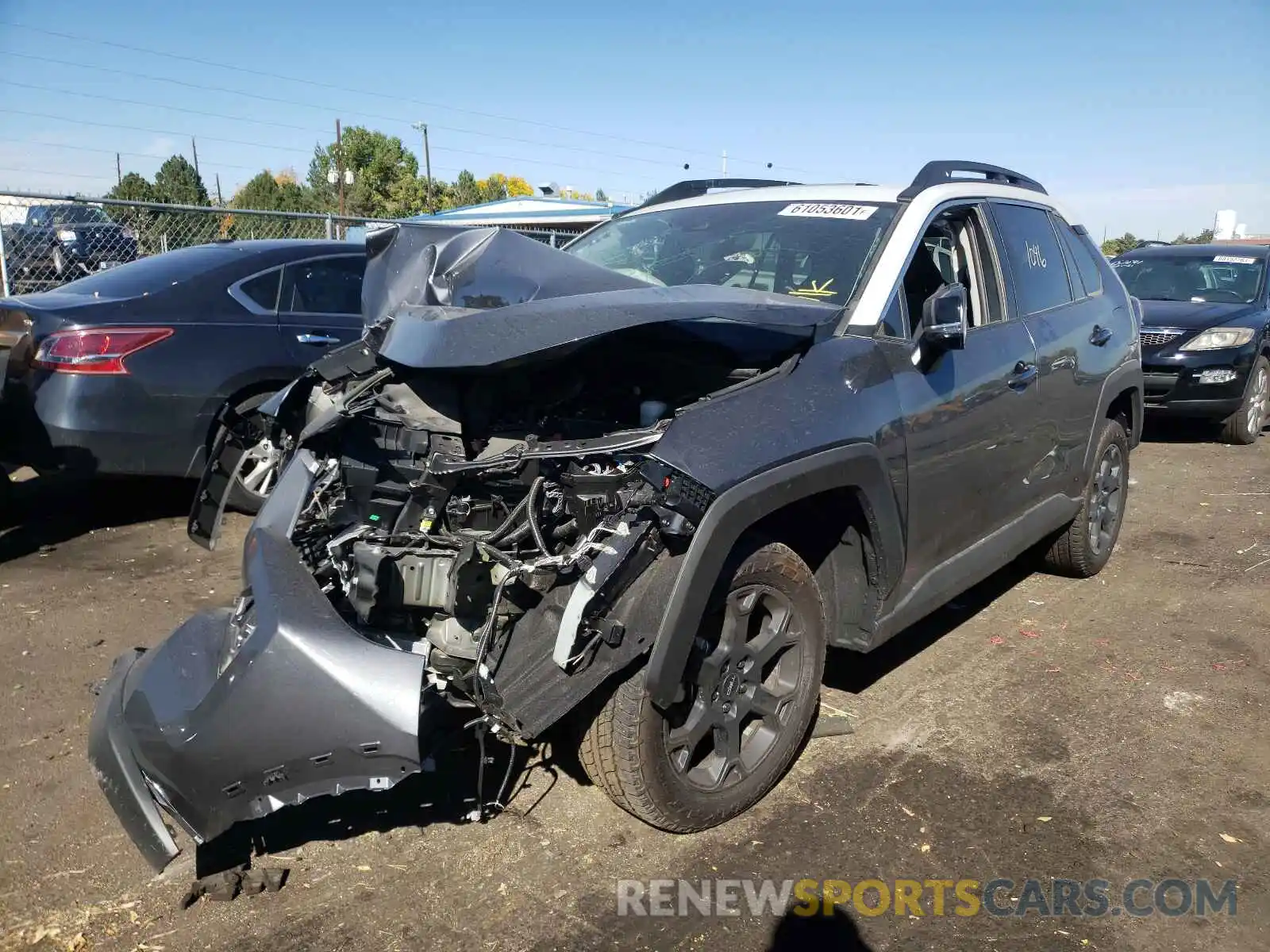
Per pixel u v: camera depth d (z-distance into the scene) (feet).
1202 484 26.32
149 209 34.04
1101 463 17.39
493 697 8.65
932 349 11.44
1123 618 16.30
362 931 8.66
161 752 8.23
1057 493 15.66
